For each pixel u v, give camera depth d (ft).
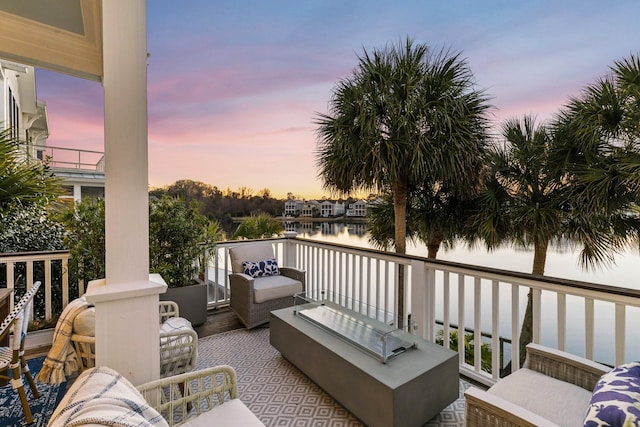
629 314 8.77
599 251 12.71
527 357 5.56
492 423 3.95
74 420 2.62
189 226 11.91
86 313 5.65
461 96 14.03
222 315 12.98
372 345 6.95
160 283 4.86
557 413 4.32
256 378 8.16
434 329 8.99
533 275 6.84
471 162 14.17
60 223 11.93
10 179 10.53
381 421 5.66
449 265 8.40
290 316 8.87
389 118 14.03
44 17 5.86
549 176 13.87
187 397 4.54
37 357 8.97
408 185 15.87
